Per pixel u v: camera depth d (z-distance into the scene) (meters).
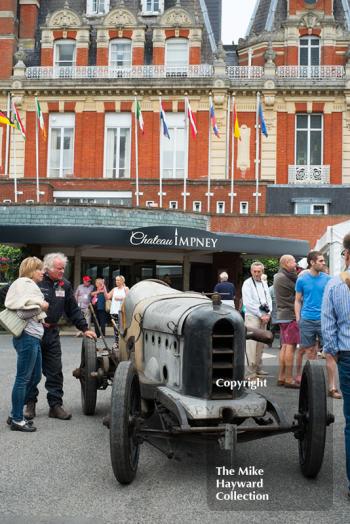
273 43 32.47
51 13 32.94
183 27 32.34
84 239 19.22
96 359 7.52
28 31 34.41
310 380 4.98
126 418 4.85
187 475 5.20
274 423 5.14
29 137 31.95
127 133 31.84
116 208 20.75
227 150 31.05
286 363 8.33
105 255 22.03
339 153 30.89
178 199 29.42
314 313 8.39
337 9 33.50
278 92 31.09
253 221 23.81
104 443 6.24
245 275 25.05
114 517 4.28
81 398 8.31
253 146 31.14
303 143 31.48
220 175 30.94
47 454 5.84
